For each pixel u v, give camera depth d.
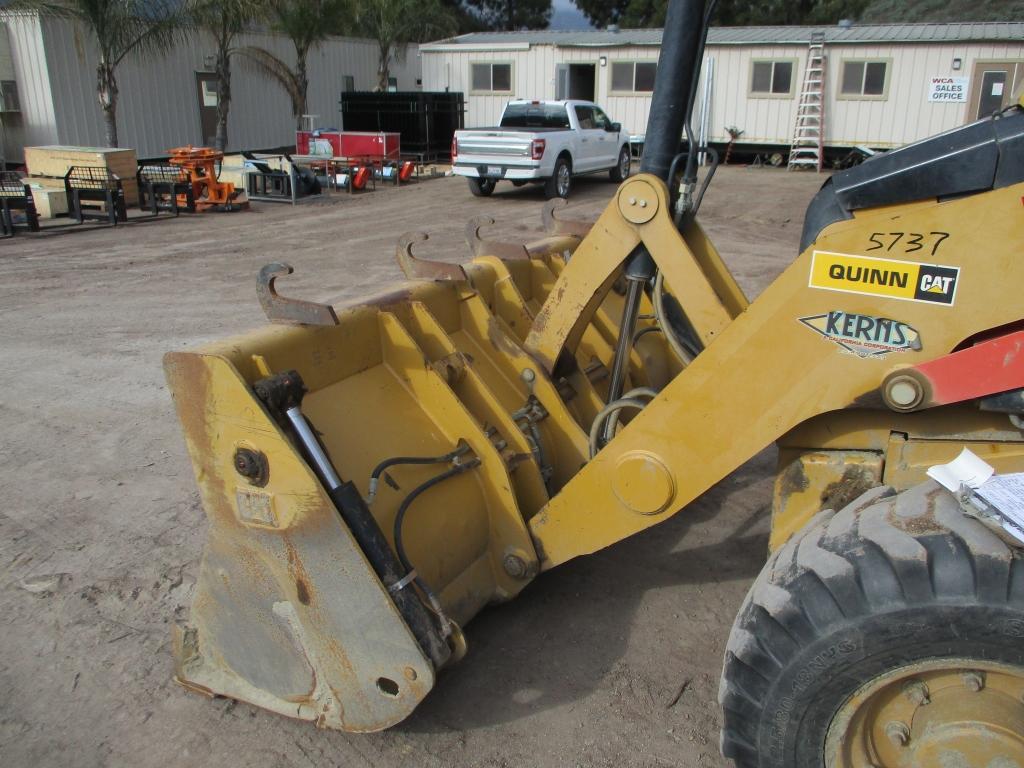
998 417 2.21
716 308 2.79
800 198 16.98
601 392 4.04
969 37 20.34
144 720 2.88
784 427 2.35
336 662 2.60
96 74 19.64
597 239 3.08
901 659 1.93
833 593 1.95
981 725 1.97
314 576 2.50
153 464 4.89
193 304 8.68
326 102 26.91
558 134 17.20
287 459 2.38
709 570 3.75
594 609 3.45
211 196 15.71
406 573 2.52
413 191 19.08
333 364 2.79
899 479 2.37
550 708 2.88
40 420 5.55
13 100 19.16
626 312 3.06
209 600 2.79
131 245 12.22
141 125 21.12
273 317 2.71
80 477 4.72
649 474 2.63
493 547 3.09
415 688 2.48
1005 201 1.94
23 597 3.59
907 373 2.10
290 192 17.33
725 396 2.41
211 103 22.94
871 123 22.08
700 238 3.26
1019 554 1.85
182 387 2.45
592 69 25.91
